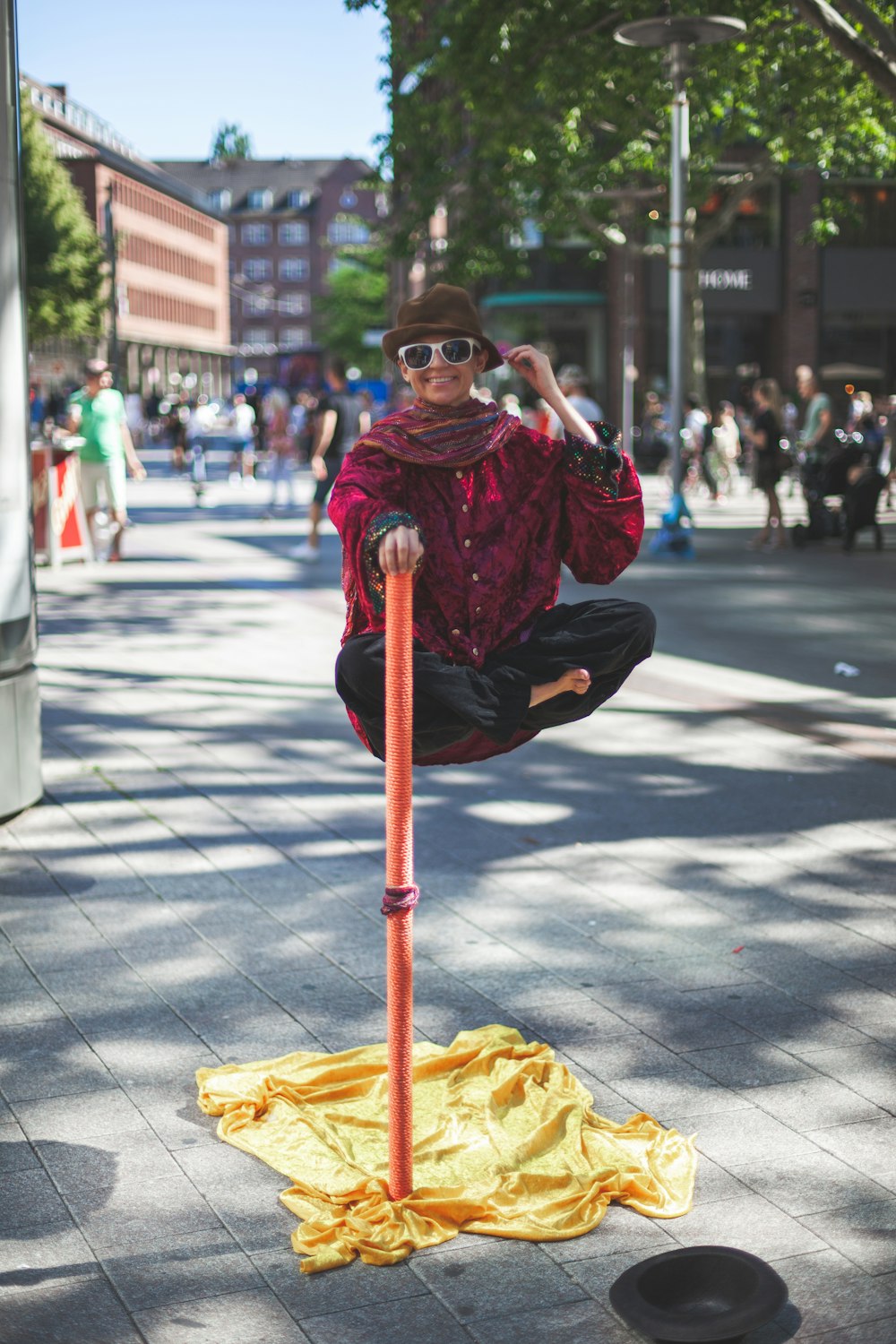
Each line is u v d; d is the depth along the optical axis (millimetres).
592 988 4363
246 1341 2732
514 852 5684
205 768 6945
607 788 6633
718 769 6988
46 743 7434
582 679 3061
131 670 9430
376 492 3104
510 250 29828
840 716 8164
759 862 5570
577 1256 3018
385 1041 3996
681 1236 3088
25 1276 2924
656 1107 3645
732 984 4402
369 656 3059
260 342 154125
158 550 17203
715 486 26734
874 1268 2959
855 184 42562
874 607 12438
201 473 25641
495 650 3162
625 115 23438
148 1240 3062
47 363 75938
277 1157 3373
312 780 6746
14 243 5809
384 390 48094
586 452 3166
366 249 106250
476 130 23641
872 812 6254
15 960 4562
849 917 4984
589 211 28562
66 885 5262
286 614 11914
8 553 5945
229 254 153875
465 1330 2775
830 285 43125
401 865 3090
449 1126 3486
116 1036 4027
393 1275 2957
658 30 15023
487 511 3166
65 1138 3479
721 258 42719
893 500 26750
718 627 11344
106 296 61750
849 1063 3885
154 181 108812
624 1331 2766
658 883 5316
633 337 42656
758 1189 3264
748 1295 2752
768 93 23938
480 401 3270
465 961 4566
